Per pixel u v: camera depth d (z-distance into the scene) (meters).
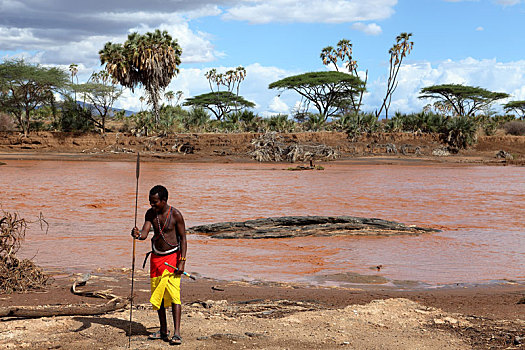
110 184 30.81
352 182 34.75
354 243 12.78
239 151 69.00
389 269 9.84
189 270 9.63
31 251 11.07
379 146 73.12
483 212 19.42
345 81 93.12
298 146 67.56
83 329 5.50
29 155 65.00
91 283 8.12
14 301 6.66
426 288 8.34
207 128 81.75
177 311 5.13
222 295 7.50
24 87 73.75
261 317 6.20
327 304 6.98
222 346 4.99
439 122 78.31
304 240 13.18
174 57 76.06
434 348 5.01
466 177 40.62
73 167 49.84
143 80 76.56
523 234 14.34
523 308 6.79
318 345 5.06
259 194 25.89
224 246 12.30
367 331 5.58
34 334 5.27
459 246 12.44
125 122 87.12
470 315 6.37
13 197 22.73
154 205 5.20
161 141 71.69
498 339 5.30
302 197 24.55
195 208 20.05
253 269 9.78
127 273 9.10
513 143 76.25
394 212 19.28
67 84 74.81
